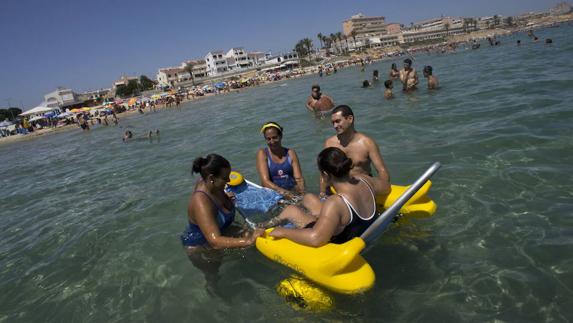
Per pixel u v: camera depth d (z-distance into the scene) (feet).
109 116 138.92
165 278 12.00
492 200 13.15
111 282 12.34
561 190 12.98
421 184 9.86
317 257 9.71
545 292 8.66
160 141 42.93
